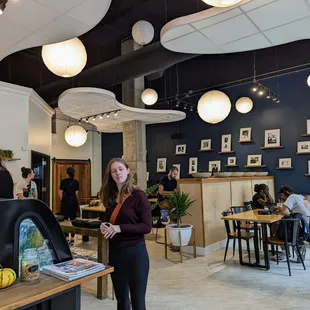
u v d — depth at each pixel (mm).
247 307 3035
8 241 1446
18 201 1498
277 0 2752
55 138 10898
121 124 8641
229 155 8758
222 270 4238
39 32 3322
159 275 4051
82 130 7832
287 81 7844
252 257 4859
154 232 7117
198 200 5191
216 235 5418
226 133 8836
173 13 6430
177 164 9773
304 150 7520
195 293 3418
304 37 3539
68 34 3389
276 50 7863
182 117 7934
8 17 2992
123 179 2127
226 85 8797
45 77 9570
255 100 8344
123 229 2021
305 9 2906
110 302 3209
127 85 8180
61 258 1680
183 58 5555
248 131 8422
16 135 5656
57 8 2857
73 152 11422
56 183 10789
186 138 9609
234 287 3586
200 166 9258
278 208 4930
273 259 4746
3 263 1425
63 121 11195
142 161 8258
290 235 4125
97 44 8102
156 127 10344
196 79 9281
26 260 1427
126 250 2051
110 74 6430
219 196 5613
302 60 7465
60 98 5707
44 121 7180
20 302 1221
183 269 4305
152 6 6109
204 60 9117
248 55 8328
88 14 2980
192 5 6055
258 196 5473
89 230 3350
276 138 7949
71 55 3754
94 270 1576
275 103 8008
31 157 6090
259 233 5410
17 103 5715
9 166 5473
